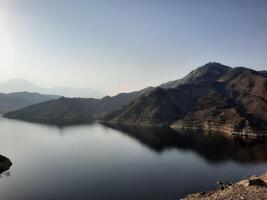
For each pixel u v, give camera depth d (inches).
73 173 5260.8
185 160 6560.0
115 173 5310.0
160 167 5841.5
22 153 7204.7
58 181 4714.6
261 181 2495.1
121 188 4347.9
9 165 5797.2
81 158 6692.9
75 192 4146.2
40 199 3860.7
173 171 5497.1
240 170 5556.1
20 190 4229.8
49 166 5816.9
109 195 4008.4
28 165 5890.8
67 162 6225.4
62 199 3855.8
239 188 2393.0
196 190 4229.8
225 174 5251.0
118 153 7431.1
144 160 6550.2
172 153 7445.9
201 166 5940.0
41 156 6860.2
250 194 2190.0
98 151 7677.2
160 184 4569.4
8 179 4832.7
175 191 4190.5
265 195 2123.5
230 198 2177.7
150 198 3868.1
